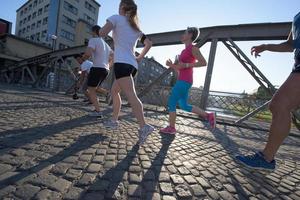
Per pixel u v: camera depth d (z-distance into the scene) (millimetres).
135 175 2135
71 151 2588
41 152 2441
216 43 8516
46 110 5457
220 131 5824
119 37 3230
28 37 64438
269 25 7754
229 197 1935
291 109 2189
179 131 4910
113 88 3990
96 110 5195
